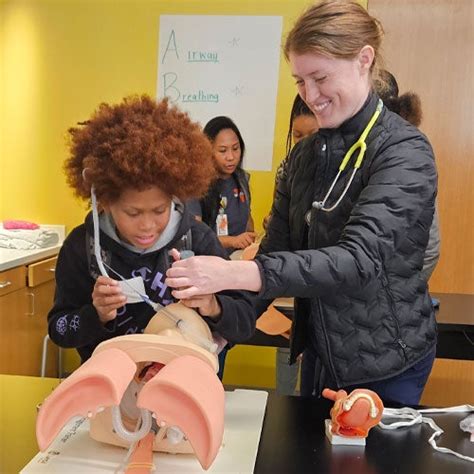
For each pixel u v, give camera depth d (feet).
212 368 2.51
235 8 9.20
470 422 3.05
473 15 8.70
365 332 3.64
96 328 3.18
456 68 8.85
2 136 10.14
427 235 3.59
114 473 2.58
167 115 3.05
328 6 3.41
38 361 9.18
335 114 3.59
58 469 2.61
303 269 2.97
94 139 2.96
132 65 9.61
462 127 8.96
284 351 8.31
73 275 3.52
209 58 9.37
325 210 3.72
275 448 2.86
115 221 3.11
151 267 3.34
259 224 9.62
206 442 2.18
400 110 6.22
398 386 3.74
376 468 2.69
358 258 3.07
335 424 2.93
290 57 3.55
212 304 3.09
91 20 9.59
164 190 2.94
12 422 3.11
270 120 9.36
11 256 8.48
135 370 2.50
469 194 9.09
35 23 9.76
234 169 8.69
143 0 9.41
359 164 3.56
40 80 9.90
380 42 3.61
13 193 10.20
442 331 6.60
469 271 9.22
